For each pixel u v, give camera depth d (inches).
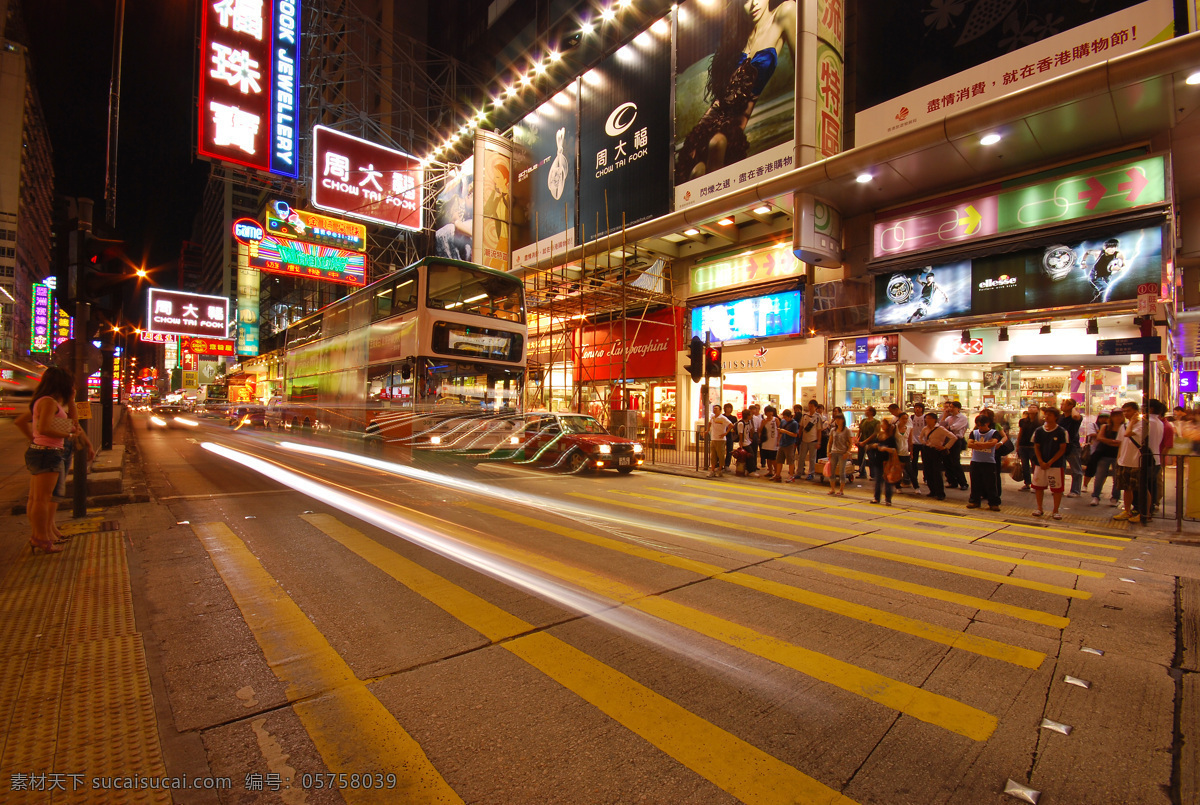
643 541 260.2
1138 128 435.2
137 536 250.2
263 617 161.8
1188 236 551.5
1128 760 102.7
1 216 3228.3
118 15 411.8
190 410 2598.4
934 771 98.4
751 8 645.3
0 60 3260.3
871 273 600.1
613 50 835.4
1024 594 195.9
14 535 239.8
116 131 402.0
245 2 793.6
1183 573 224.7
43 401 217.5
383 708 115.0
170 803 84.6
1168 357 513.3
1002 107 431.2
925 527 313.0
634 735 107.3
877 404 603.5
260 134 808.3
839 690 126.5
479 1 1455.5
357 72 1316.4
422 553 229.9
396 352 551.5
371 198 999.6
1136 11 401.1
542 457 568.1
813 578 209.5
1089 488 493.4
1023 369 527.8
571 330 897.5
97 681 119.8
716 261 764.0
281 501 339.0
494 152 1026.7
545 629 156.9
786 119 606.9
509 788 91.5
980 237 520.7
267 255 968.3
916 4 522.3
